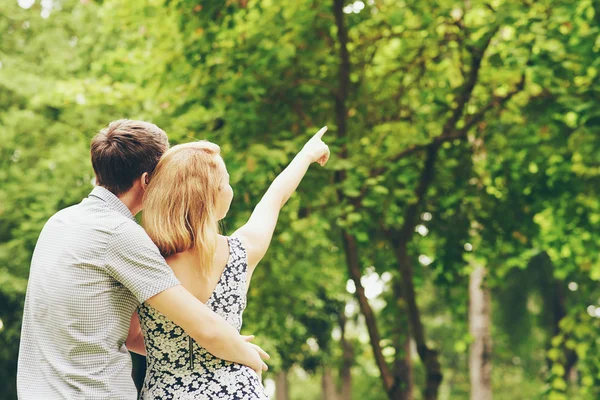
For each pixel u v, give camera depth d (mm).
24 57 13156
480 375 11719
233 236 2502
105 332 2314
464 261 10508
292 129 9055
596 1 8055
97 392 2262
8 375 14484
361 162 9047
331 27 9469
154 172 2449
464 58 9633
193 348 2369
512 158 9922
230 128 8477
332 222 10305
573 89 8414
